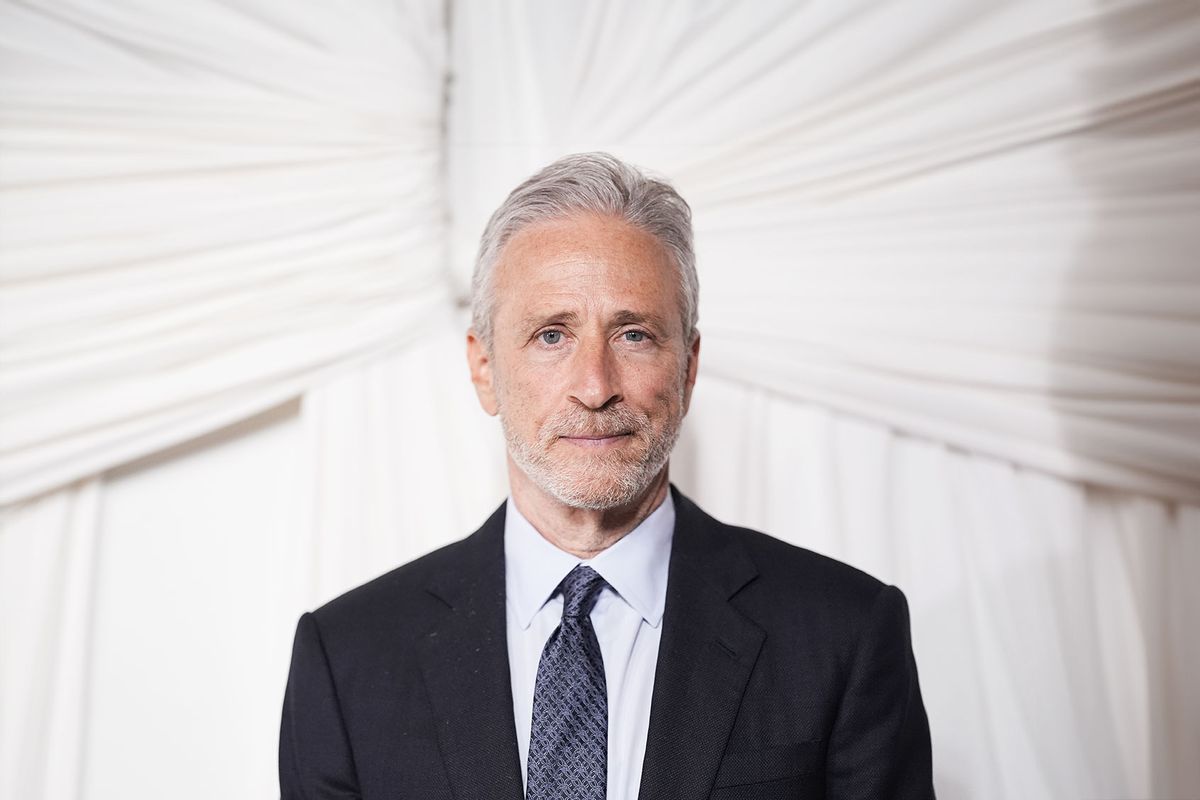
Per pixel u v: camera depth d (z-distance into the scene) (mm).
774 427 1852
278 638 1783
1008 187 1773
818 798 1102
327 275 1823
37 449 1730
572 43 1864
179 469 1842
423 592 1229
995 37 1755
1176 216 1709
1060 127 1745
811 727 1108
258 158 1802
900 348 1798
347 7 1829
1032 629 1771
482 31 1890
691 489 1847
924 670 1764
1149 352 1716
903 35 1771
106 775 1753
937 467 1825
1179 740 1737
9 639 1711
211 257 1793
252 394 1812
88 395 1751
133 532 1815
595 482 1116
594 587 1169
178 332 1776
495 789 1072
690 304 1212
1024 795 1716
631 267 1136
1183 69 1684
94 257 1746
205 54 1778
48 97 1737
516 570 1212
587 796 1068
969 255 1787
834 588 1196
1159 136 1719
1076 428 1761
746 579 1195
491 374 1219
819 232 1826
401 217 1849
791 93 1815
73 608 1746
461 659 1151
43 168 1736
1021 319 1767
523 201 1188
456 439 1873
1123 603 1812
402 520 1825
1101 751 1744
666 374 1150
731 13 1829
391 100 1840
